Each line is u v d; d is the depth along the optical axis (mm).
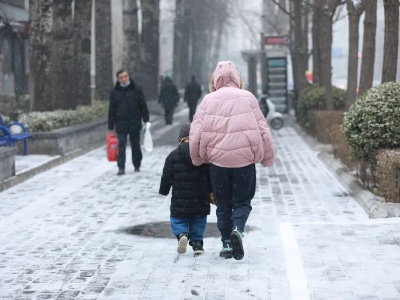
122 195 29891
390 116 27578
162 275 17594
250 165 18203
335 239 20188
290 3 80750
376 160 27188
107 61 72875
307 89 62312
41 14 48594
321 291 15703
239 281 16797
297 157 43688
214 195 18797
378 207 23797
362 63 40062
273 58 84875
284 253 19047
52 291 16531
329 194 29500
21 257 19734
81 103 61000
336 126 43469
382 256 18266
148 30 94938
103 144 52969
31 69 48938
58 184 33000
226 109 18125
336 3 53625
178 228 19219
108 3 72562
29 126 42812
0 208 27188
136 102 35906
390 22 34125
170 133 64062
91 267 18547
